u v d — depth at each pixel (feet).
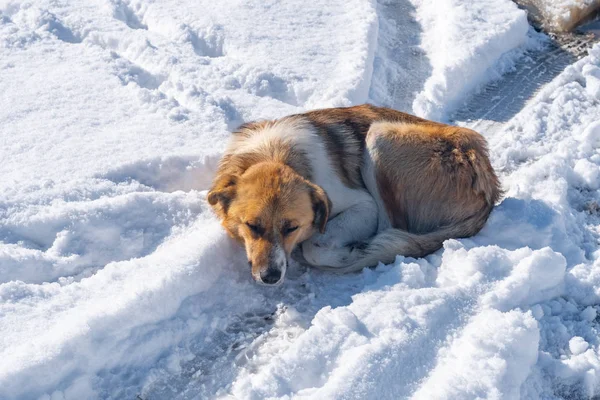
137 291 12.21
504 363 11.84
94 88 14.69
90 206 12.97
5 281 12.46
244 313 12.60
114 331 12.01
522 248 12.75
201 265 12.61
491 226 13.16
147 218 13.08
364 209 13.23
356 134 13.44
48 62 15.07
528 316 12.17
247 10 16.29
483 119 14.94
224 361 12.24
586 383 12.06
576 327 12.50
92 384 11.87
